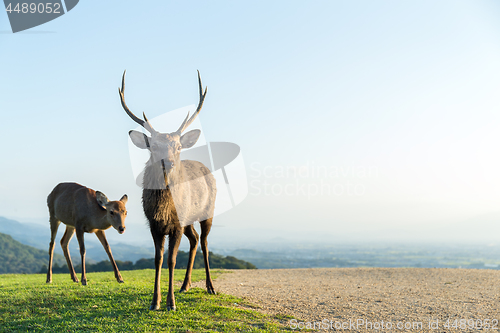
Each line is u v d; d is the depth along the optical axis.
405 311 7.18
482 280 11.41
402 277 12.45
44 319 5.86
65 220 9.59
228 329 5.55
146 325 5.51
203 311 6.38
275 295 8.69
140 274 12.48
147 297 7.16
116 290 7.93
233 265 30.64
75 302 6.82
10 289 8.05
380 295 8.87
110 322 5.70
